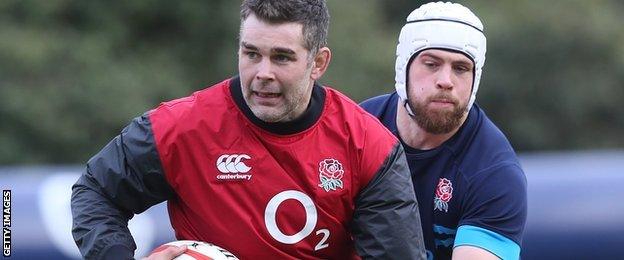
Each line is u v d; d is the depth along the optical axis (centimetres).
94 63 6725
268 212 1509
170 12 7400
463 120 1722
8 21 6756
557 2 8081
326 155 1513
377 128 1545
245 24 1453
